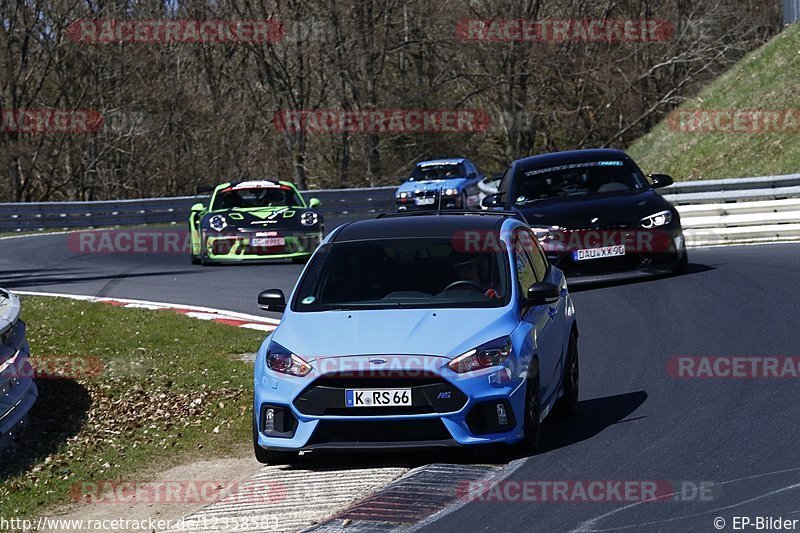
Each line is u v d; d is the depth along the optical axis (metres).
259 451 24.53
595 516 19.47
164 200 117.56
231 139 180.88
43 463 27.42
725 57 175.75
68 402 33.97
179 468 26.86
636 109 182.75
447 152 179.75
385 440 23.11
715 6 172.75
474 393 23.02
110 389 35.31
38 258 83.38
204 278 64.31
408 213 30.31
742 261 54.47
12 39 161.25
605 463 23.08
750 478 21.09
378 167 173.50
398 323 24.48
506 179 54.59
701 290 46.38
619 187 52.38
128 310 51.69
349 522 19.92
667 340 37.19
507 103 176.75
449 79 178.75
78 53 165.38
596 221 48.91
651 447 24.11
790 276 47.66
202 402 33.44
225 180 179.38
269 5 178.50
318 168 185.75
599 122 185.25
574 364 29.11
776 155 90.06
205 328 46.22
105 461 27.62
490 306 25.27
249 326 46.97
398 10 172.75
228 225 67.88
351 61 170.62
